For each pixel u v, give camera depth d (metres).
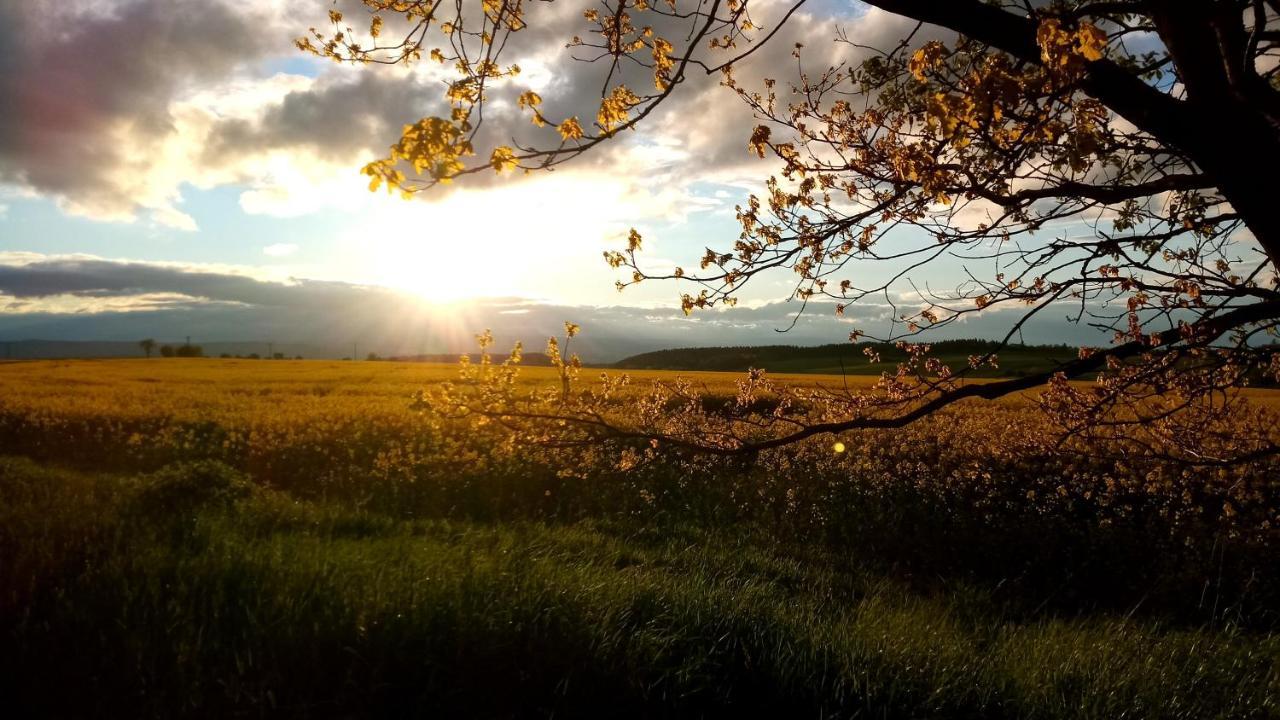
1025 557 9.77
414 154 2.03
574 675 4.44
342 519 9.10
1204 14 2.21
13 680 4.06
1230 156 2.27
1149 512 10.12
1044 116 2.11
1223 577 8.55
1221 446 3.65
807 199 3.05
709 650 4.96
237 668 4.24
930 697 4.66
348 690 4.20
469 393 3.55
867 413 3.54
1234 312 2.83
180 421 18.39
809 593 8.10
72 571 5.54
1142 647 6.04
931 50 2.32
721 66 2.78
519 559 6.72
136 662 4.20
